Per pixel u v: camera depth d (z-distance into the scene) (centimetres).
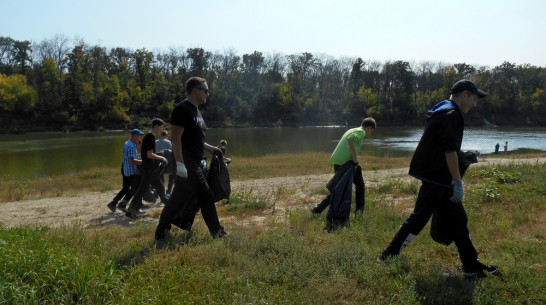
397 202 745
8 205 909
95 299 292
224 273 348
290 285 334
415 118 9856
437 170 363
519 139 5253
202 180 464
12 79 7206
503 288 335
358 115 10006
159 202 890
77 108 7531
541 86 10544
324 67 11681
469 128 8319
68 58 8294
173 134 450
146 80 9194
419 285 335
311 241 463
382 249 421
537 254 406
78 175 1786
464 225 365
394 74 10788
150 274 342
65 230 490
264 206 743
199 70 9781
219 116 9050
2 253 329
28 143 4522
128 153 754
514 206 629
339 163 585
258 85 10588
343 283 339
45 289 299
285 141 5050
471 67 11088
